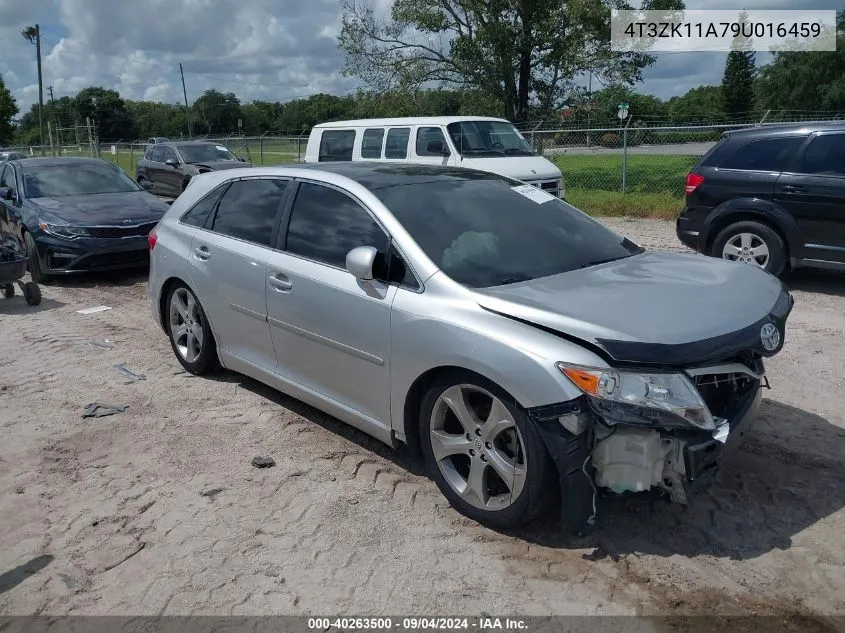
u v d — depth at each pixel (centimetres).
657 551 331
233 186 520
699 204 852
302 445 445
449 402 352
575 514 313
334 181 442
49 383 567
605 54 2522
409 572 321
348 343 400
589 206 1535
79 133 4769
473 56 2606
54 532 361
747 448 424
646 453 307
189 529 359
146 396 532
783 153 795
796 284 842
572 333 311
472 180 464
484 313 338
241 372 514
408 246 381
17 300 867
